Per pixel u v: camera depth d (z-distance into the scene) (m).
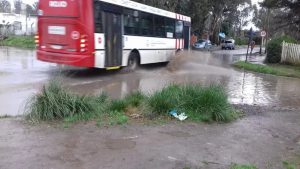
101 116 7.81
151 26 18.80
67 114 7.54
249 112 9.62
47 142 6.15
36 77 14.23
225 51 54.34
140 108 8.38
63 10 14.22
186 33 23.41
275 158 6.04
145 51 18.38
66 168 5.09
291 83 18.45
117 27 15.86
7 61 20.09
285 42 29.33
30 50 30.62
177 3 43.53
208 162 5.62
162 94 8.55
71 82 13.87
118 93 11.93
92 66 14.48
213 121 8.18
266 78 20.08
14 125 7.07
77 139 6.39
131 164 5.36
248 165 5.50
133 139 6.55
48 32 14.66
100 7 14.65
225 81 17.05
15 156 5.45
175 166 5.37
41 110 7.43
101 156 5.62
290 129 8.12
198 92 8.63
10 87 11.91
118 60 16.14
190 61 23.33
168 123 7.75
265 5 32.69
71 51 14.28
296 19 33.31
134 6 17.08
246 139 7.03
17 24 54.06
